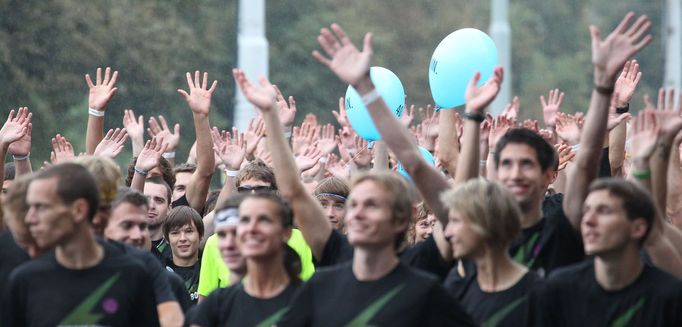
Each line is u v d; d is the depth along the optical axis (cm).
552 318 1096
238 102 3005
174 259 1653
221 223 1197
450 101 1584
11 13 4322
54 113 4381
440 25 7775
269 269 1123
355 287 1068
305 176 1955
